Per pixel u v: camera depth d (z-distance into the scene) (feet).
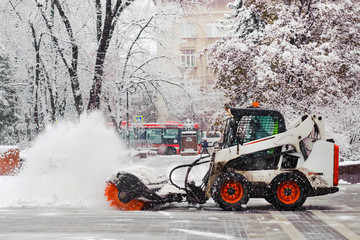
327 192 37.91
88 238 25.25
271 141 38.01
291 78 84.64
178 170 84.69
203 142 166.71
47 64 116.57
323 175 37.91
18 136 158.61
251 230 27.84
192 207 40.19
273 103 82.23
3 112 157.69
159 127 175.63
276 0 94.17
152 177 40.11
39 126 122.01
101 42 90.79
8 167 74.38
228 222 30.91
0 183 55.93
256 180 37.93
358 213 35.65
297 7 89.97
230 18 148.25
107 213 35.45
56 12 110.63
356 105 82.28
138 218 32.63
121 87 116.67
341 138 77.25
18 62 121.19
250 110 38.68
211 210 37.96
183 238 25.32
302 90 82.07
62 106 129.49
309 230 27.91
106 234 26.48
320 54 81.35
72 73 92.53
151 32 120.37
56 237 25.52
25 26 112.06
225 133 40.11
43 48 115.65
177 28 121.29
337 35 86.02
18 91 156.15
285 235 26.22
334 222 30.99
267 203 43.57
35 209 37.99
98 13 96.32
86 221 31.19
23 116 157.89
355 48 86.79
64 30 109.81
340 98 83.46
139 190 37.55
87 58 106.52
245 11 104.47
